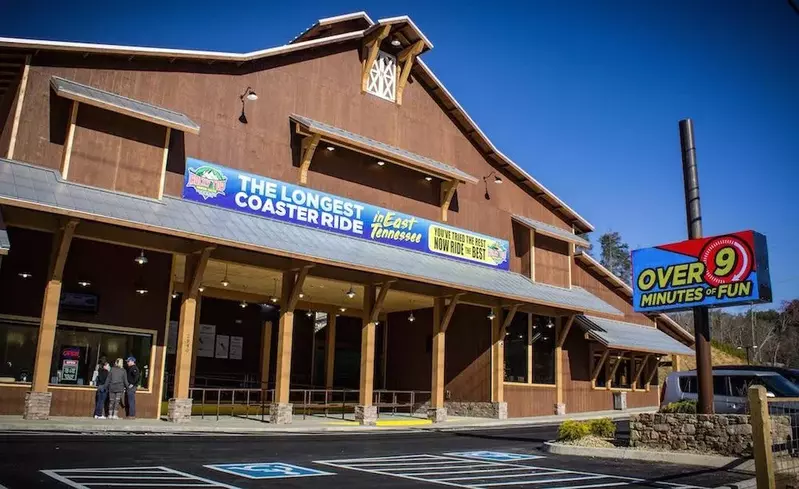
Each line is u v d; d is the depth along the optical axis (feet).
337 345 117.39
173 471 37.99
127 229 66.85
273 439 60.85
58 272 60.29
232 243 66.64
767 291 54.08
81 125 65.31
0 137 66.54
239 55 79.25
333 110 89.86
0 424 53.93
